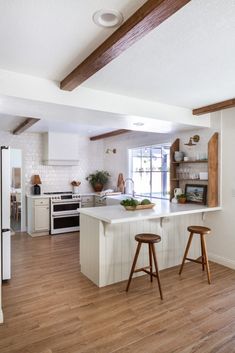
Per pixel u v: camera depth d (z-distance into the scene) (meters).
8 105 2.64
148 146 5.25
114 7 1.41
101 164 6.96
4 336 2.10
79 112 2.95
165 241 3.63
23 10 1.43
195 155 4.14
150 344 2.01
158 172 5.23
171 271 3.53
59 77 2.46
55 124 4.87
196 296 2.79
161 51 1.95
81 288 2.99
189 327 2.23
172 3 1.27
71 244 4.84
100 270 3.03
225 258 3.74
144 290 2.94
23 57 2.02
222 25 1.60
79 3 1.38
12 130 5.55
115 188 6.41
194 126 3.80
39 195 5.62
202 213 4.02
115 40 1.63
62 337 2.09
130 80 2.55
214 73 2.39
